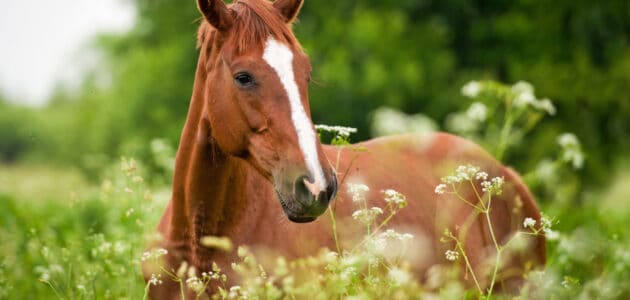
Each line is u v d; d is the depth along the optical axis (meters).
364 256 6.61
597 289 8.29
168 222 7.64
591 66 34.62
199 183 7.05
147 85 40.94
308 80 6.68
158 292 7.48
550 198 19.61
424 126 8.67
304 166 6.19
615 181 36.00
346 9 38.91
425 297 6.59
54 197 18.22
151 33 44.91
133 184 9.34
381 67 34.81
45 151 78.31
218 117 6.74
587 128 33.56
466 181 8.43
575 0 35.34
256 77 6.45
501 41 36.69
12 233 12.15
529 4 36.50
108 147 43.28
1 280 9.00
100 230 12.73
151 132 40.06
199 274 7.18
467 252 8.14
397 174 8.24
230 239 7.14
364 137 35.59
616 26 35.38
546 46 35.44
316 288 6.76
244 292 6.43
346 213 7.55
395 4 38.53
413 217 8.01
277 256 7.05
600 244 10.52
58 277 8.66
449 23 37.94
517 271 8.66
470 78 35.22
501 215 8.58
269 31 6.61
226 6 6.82
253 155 6.61
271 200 7.26
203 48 7.05
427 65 35.97
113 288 8.93
